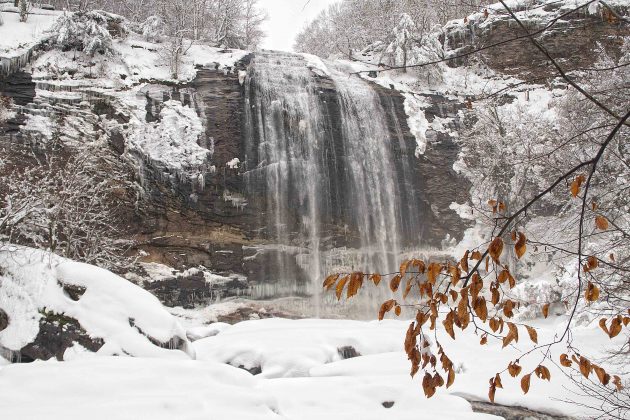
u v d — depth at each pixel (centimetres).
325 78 2825
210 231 2394
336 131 2730
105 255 1970
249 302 2378
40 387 704
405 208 2758
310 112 2711
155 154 2370
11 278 1070
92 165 2111
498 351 1338
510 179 2519
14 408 637
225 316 2303
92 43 2475
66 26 2481
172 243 2319
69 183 1869
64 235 2038
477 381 1117
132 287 1042
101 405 646
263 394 728
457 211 2762
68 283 1042
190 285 2295
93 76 2480
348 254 2603
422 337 354
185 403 666
